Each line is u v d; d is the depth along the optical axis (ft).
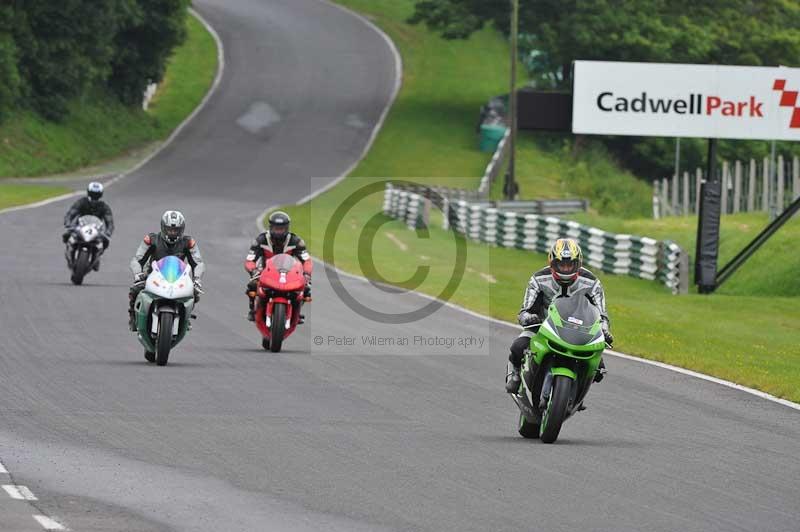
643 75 415.44
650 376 200.95
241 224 519.19
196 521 102.32
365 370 194.90
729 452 140.26
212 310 262.67
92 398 158.30
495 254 474.49
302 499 110.73
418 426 149.48
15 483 112.68
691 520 107.34
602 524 104.83
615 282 412.36
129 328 229.45
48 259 346.33
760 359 238.89
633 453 137.39
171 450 129.39
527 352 143.43
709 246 407.64
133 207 565.94
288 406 159.33
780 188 523.70
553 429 138.82
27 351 196.34
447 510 108.06
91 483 114.01
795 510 112.27
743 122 414.62
